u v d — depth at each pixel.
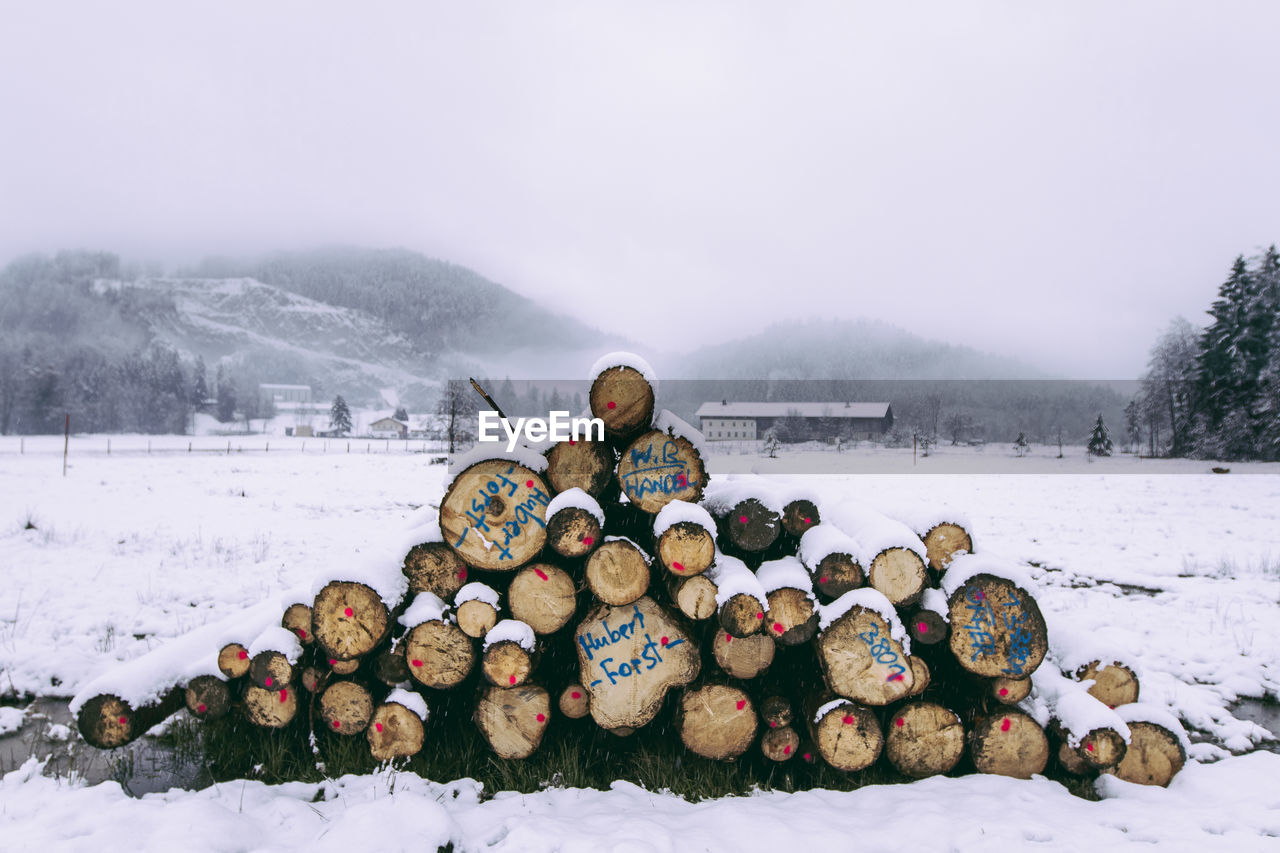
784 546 4.67
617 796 3.80
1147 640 6.90
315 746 4.22
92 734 3.93
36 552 10.45
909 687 3.97
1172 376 58.59
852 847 3.19
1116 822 3.46
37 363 98.06
